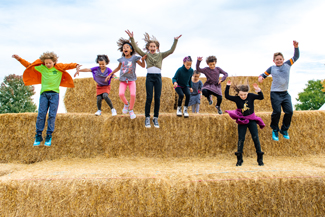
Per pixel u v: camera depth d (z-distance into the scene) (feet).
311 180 8.86
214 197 8.50
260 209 8.59
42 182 8.71
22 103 70.03
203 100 20.76
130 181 8.60
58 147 13.41
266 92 20.11
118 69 13.85
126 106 14.23
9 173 11.02
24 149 13.32
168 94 19.43
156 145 13.16
